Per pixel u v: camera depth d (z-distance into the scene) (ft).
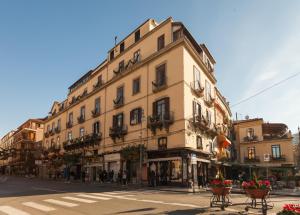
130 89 109.19
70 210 37.40
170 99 90.99
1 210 37.73
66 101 174.19
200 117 94.68
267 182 33.81
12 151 249.75
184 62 89.61
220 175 38.01
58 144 175.83
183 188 77.77
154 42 102.06
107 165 111.86
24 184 99.40
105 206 40.60
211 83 119.55
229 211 35.60
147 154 93.35
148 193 62.49
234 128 172.24
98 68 141.79
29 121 274.77
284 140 152.97
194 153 87.71
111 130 112.06
